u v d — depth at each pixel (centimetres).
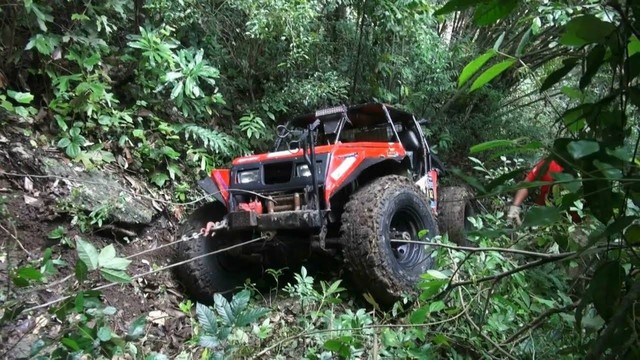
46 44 391
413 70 648
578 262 196
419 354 200
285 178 361
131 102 472
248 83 571
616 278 102
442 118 714
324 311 310
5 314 167
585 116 114
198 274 352
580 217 225
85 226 354
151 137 460
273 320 303
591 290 103
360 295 349
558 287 253
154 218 407
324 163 335
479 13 111
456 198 462
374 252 318
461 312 218
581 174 99
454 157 717
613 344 103
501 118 735
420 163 471
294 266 385
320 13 584
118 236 373
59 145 390
